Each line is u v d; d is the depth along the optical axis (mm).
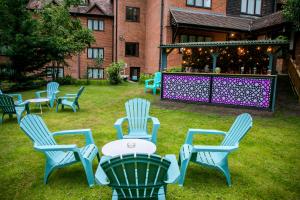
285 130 6387
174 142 5379
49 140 3873
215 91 9547
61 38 15469
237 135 3631
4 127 6539
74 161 3490
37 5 18016
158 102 10391
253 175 3938
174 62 16312
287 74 13711
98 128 6469
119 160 2271
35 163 4312
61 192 3395
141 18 20859
